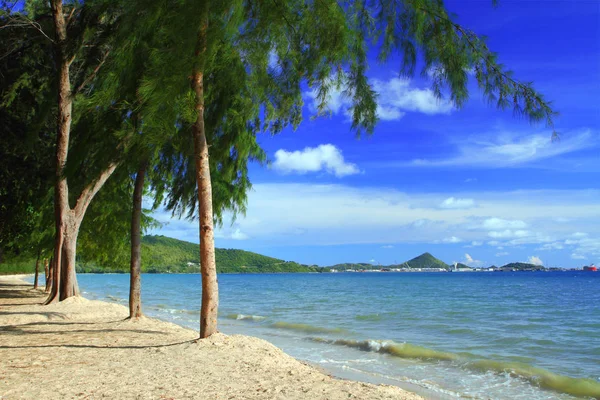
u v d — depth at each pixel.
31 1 15.32
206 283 8.79
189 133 9.89
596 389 8.15
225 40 7.45
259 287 65.25
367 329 17.12
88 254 22.88
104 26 13.89
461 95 7.16
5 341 9.21
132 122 8.78
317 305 29.88
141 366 6.95
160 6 7.05
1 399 5.01
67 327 11.51
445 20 6.97
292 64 8.29
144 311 23.23
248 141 10.48
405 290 54.84
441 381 8.73
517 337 15.00
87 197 17.23
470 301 34.31
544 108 6.71
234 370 6.91
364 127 8.32
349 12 7.33
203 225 8.73
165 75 6.90
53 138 18.64
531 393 7.92
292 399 5.48
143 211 21.53
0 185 18.81
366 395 5.79
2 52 15.75
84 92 15.23
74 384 5.77
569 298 38.19
